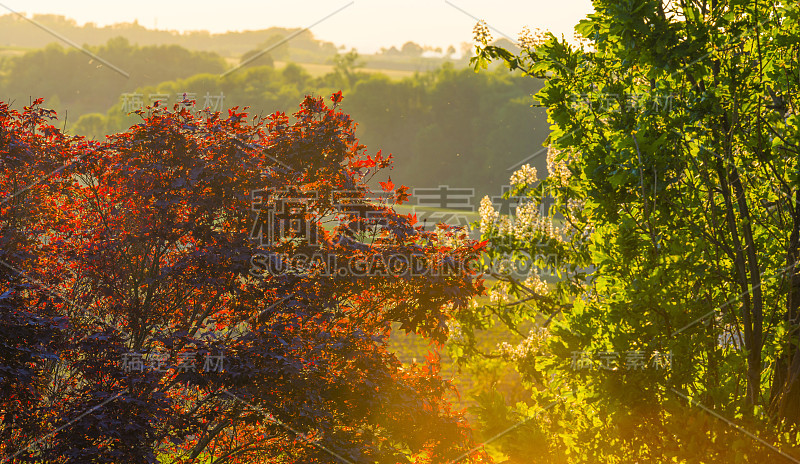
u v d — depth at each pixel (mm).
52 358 9516
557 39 11727
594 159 10844
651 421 9977
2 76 133750
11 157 10336
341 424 11438
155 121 10906
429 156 116312
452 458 11680
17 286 9914
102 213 11156
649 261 10492
